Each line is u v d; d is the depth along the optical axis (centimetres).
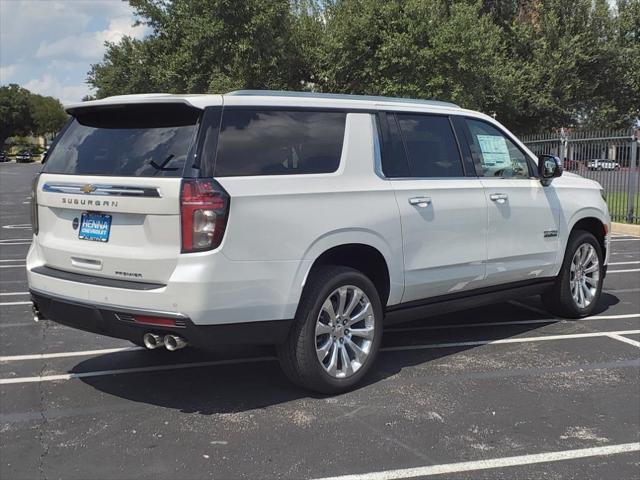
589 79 2384
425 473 348
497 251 567
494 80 1927
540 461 362
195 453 373
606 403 444
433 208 511
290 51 1797
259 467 356
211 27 1644
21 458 370
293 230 420
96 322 420
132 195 400
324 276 446
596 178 1648
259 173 415
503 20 2331
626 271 966
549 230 618
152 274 395
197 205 384
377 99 506
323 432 399
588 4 2266
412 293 506
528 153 618
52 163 471
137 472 352
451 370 513
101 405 448
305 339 435
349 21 1667
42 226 469
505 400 450
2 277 966
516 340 596
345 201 452
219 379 499
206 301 385
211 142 402
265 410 435
